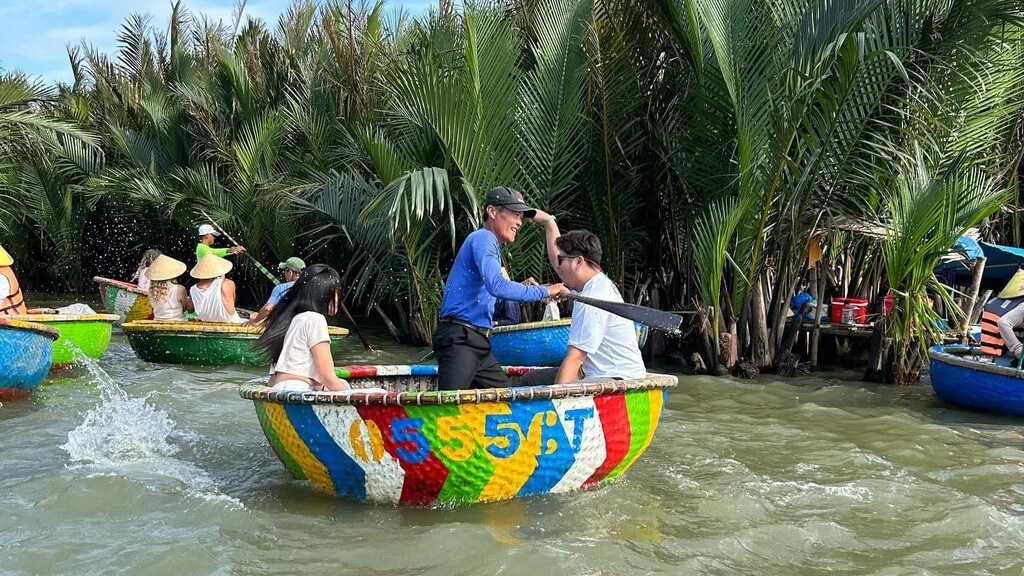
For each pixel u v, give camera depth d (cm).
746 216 946
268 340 516
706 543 416
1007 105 973
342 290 1481
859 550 420
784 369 999
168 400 741
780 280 997
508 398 440
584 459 471
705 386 898
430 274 1159
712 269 949
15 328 696
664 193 1107
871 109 909
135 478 501
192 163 1775
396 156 1048
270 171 1505
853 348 1141
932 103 905
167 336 943
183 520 435
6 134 1548
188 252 1939
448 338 523
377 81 1264
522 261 1043
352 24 1383
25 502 457
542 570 375
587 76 1006
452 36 1120
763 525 445
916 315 905
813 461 588
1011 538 439
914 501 496
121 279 2103
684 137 980
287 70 1706
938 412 786
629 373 498
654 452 598
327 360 510
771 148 903
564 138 1016
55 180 1898
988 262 1051
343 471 460
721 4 903
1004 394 755
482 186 999
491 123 977
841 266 1170
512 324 964
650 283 1169
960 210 883
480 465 448
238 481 507
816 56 862
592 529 431
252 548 400
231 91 1728
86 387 796
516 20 1161
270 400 462
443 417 439
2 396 717
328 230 1445
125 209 1898
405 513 451
